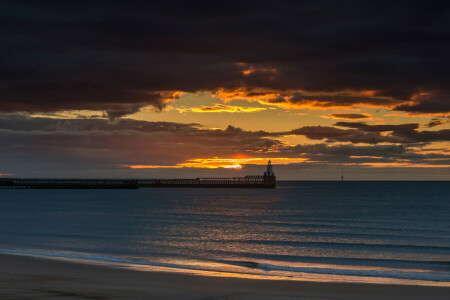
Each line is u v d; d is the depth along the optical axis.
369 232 47.03
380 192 195.12
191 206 94.19
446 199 127.88
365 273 24.05
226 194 169.75
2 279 17.69
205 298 15.09
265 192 197.88
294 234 44.88
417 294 16.81
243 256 30.64
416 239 41.38
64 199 123.69
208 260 28.52
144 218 63.12
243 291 16.59
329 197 145.12
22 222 56.19
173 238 40.38
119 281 18.17
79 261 25.02
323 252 33.09
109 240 38.50
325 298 15.80
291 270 24.98
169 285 17.48
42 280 17.69
